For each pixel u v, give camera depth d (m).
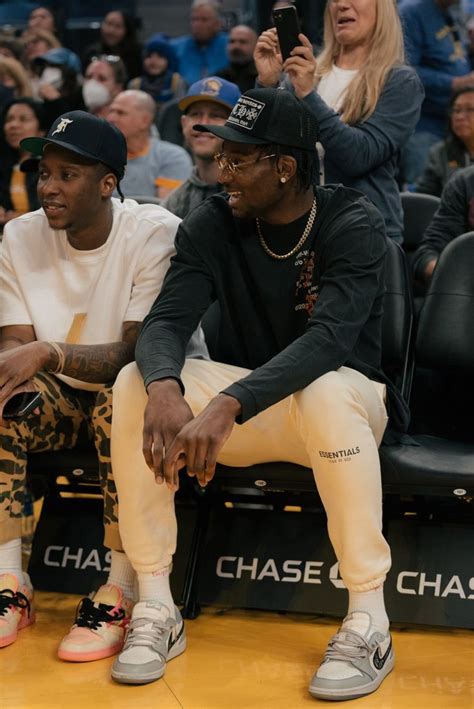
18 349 3.08
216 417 2.72
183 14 9.30
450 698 2.68
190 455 2.71
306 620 3.27
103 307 3.30
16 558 3.17
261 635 3.14
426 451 3.20
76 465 3.31
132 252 3.29
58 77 7.11
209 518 3.43
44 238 3.38
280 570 3.32
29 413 3.04
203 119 4.45
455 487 3.05
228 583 3.33
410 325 3.53
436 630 3.17
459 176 4.20
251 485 3.22
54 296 3.35
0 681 2.81
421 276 4.17
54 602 3.43
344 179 4.08
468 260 3.48
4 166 5.66
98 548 3.49
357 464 2.80
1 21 9.47
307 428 2.82
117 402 2.96
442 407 3.64
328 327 2.89
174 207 4.48
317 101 3.93
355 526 2.81
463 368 3.46
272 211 3.06
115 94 7.32
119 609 3.04
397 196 4.20
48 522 3.56
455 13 7.49
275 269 3.13
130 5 9.35
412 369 3.56
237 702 2.67
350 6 4.09
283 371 2.80
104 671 2.88
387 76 4.09
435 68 6.30
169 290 3.14
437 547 3.23
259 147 2.98
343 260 3.00
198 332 3.45
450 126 5.26
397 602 3.19
